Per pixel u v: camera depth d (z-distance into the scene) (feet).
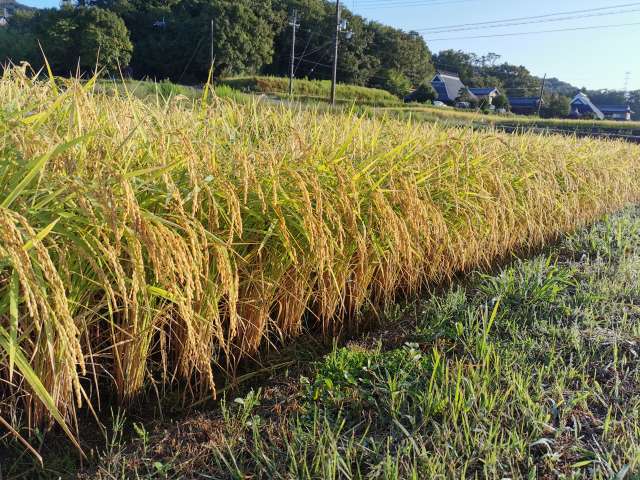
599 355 10.25
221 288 8.29
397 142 13.87
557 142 22.80
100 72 8.35
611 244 18.58
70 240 6.66
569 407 8.27
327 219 10.09
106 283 6.21
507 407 8.22
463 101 196.03
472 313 11.55
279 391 9.04
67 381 6.96
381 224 10.70
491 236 14.57
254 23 173.47
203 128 10.07
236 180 8.98
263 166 9.36
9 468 7.12
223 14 161.89
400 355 9.89
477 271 14.88
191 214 7.78
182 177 8.48
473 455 7.21
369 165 10.54
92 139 7.73
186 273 6.40
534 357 10.11
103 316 7.34
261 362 10.36
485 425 7.87
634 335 10.89
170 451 7.42
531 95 287.69
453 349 10.41
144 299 6.97
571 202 19.56
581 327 11.41
